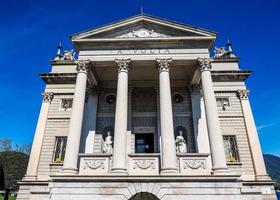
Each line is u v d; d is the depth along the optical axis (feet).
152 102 98.22
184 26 84.94
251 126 97.35
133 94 99.45
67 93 105.29
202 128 90.68
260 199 63.77
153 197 71.10
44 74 106.42
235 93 103.65
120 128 71.31
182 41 83.66
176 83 98.94
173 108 97.14
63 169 67.41
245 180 88.48
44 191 66.39
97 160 72.23
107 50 83.66
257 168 90.38
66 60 110.73
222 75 104.32
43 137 98.58
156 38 83.30
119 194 63.77
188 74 94.43
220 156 67.72
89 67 82.94
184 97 98.84
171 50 82.94
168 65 80.43
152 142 93.71
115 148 69.00
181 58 81.51
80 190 64.23
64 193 63.98
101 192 64.03
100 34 86.02
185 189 63.87
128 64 81.00
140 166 70.90
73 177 65.16
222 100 102.89
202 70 79.92
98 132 94.17
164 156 68.03
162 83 77.71
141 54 82.38
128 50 83.30
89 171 70.85
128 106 95.45
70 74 106.42
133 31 86.94
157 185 64.34
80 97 77.05
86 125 93.30
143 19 86.63
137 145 93.50
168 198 63.05
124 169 67.05
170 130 70.95
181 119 95.45
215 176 64.59
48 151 96.68
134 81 98.43
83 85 78.95
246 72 104.06
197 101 95.45
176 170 66.64
